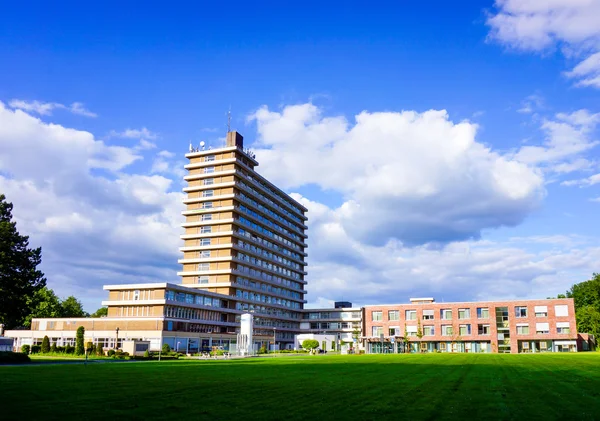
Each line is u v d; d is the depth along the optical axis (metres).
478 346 120.31
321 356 94.75
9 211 78.00
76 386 27.95
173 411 19.38
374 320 130.00
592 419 18.31
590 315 127.25
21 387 27.16
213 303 134.62
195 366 51.41
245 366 51.62
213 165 152.38
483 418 18.45
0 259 70.88
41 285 76.44
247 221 154.88
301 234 191.12
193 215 150.75
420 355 87.81
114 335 113.00
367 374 39.00
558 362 56.69
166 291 115.94
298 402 22.16
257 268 157.00
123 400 22.19
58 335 117.19
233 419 17.89
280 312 171.00
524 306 118.31
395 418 18.38
